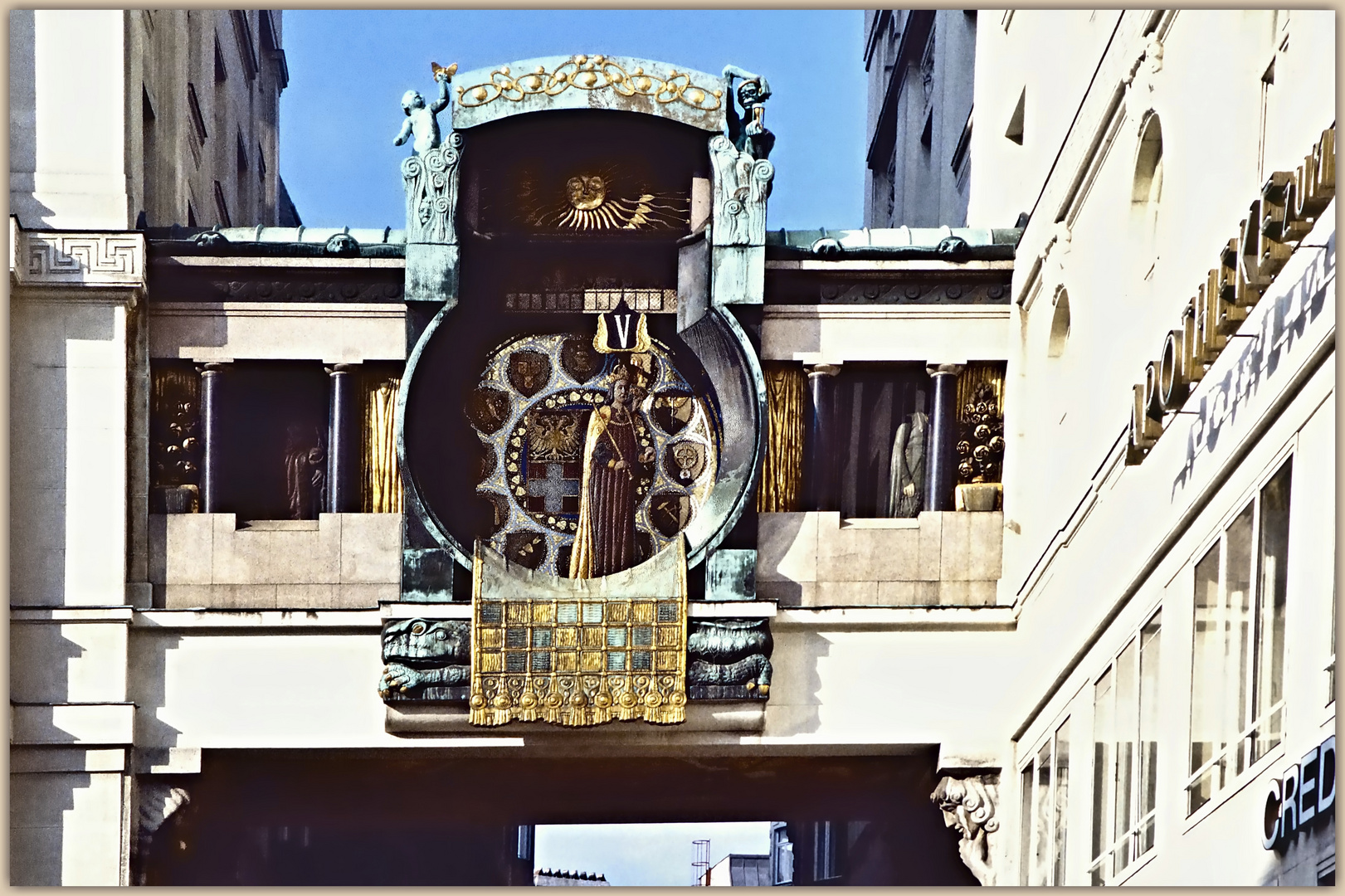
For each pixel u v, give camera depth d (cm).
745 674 3816
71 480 3847
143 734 3834
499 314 3934
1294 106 2639
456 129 3912
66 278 3866
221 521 3900
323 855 4506
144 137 4459
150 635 3862
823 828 5047
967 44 5362
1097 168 3450
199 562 3891
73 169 3909
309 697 3859
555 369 3947
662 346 3953
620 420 3925
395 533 3909
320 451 3950
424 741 3850
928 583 3916
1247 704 2675
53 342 3872
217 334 3928
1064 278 3638
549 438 3934
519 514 3912
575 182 3950
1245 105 2802
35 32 3931
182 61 4562
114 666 3812
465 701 3812
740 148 3959
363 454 3944
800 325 3956
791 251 3953
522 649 3812
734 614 3828
